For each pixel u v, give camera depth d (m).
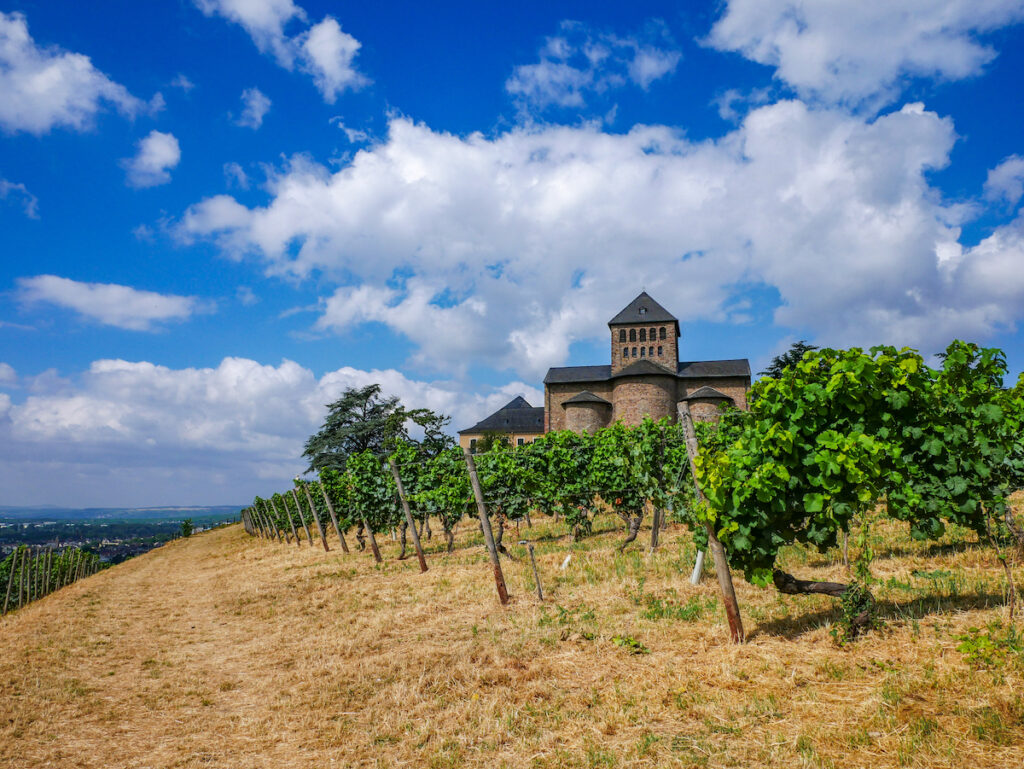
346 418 50.75
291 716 5.69
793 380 5.85
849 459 5.45
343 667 7.05
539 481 15.52
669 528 15.95
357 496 18.92
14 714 6.26
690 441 6.63
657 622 7.20
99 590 18.95
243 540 44.44
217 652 8.91
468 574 12.60
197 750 5.15
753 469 5.77
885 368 6.02
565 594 9.39
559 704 5.17
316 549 25.64
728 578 6.12
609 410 63.75
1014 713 3.83
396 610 9.93
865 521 5.91
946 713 3.98
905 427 6.42
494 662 6.48
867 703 4.25
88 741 5.49
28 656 9.06
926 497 7.32
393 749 4.73
